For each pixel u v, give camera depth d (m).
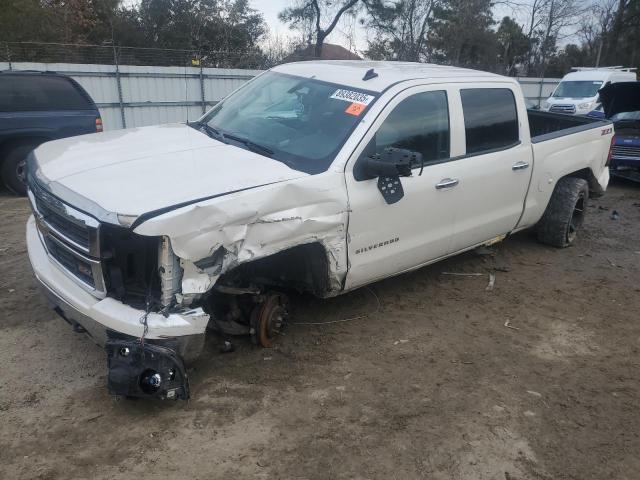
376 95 4.29
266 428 3.30
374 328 4.60
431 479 3.00
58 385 3.59
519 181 5.59
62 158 3.75
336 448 3.17
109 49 20.30
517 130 5.56
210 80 20.28
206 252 3.13
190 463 2.98
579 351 4.47
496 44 36.56
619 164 11.09
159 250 3.03
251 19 33.34
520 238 7.29
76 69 17.67
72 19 28.20
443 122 4.74
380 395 3.69
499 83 5.39
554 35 37.34
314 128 4.20
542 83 29.19
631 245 7.35
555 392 3.87
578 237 7.54
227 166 3.64
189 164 3.62
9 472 2.85
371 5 30.03
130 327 3.06
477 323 4.83
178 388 3.23
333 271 4.00
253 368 3.89
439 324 4.76
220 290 3.69
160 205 3.01
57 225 3.38
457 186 4.80
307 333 4.43
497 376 4.02
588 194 7.03
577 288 5.75
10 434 3.12
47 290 3.56
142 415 3.34
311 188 3.65
